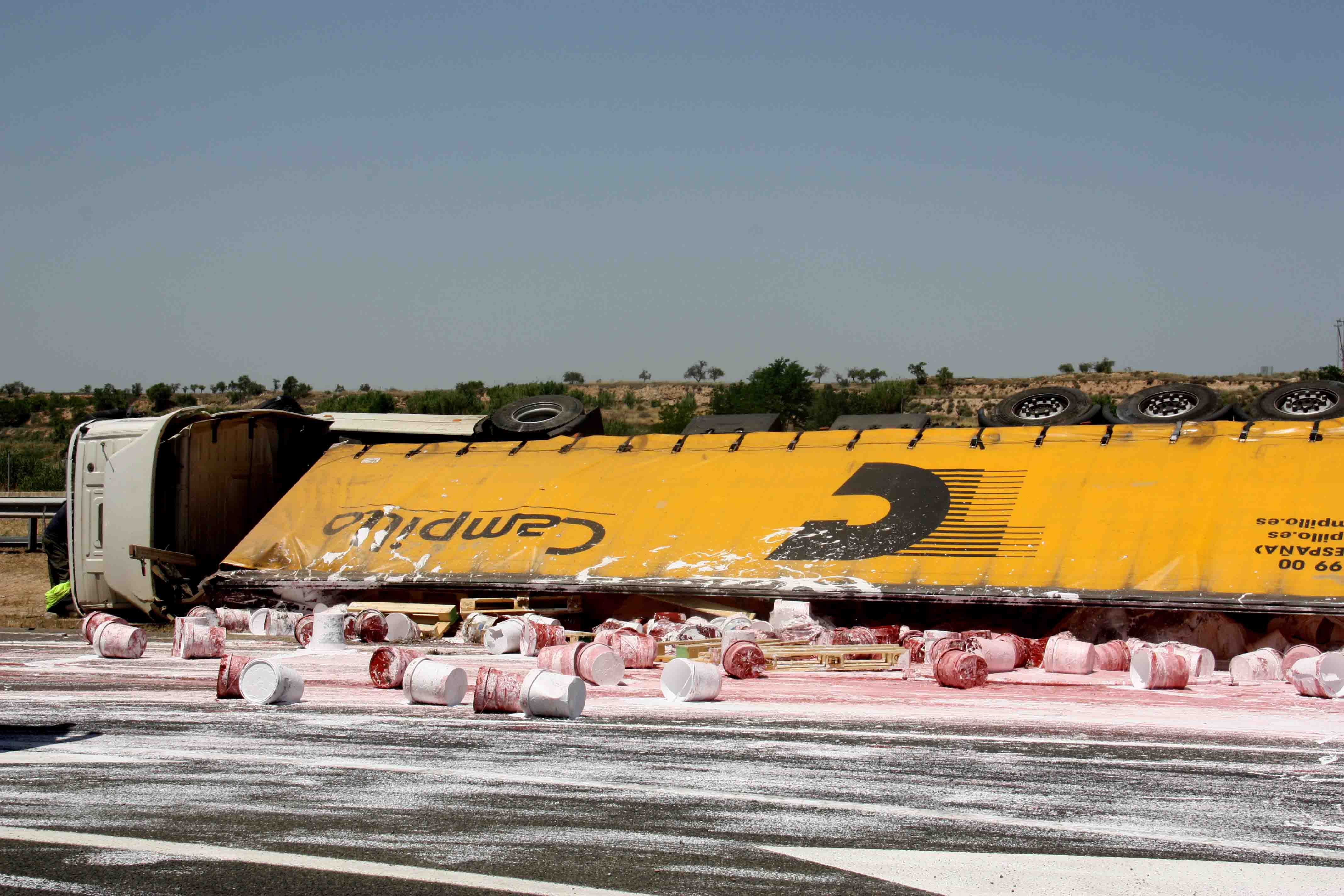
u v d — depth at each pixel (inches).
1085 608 652.7
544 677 432.8
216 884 230.5
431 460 916.0
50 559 979.3
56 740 381.1
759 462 816.9
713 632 660.7
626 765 343.3
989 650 576.1
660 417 2822.3
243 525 920.3
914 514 727.7
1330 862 250.1
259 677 460.8
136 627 639.1
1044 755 360.5
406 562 809.5
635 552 763.4
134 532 842.8
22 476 2261.3
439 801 299.0
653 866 244.7
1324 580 596.4
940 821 281.1
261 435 941.8
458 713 438.6
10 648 688.4
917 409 2758.4
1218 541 641.6
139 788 311.4
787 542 735.7
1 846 256.5
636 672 570.6
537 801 299.1
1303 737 393.1
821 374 3757.4
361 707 453.4
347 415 999.6
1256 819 285.0
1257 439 708.7
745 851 256.5
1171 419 767.7
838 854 254.1
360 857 249.1
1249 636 631.8
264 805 294.2
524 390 2839.6
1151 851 257.6
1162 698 489.1
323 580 813.9
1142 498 687.1
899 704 466.6
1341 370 2071.9
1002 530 697.0
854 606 711.7
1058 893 229.8
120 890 226.7
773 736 390.9
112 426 869.2
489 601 762.8
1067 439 757.9
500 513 832.3
